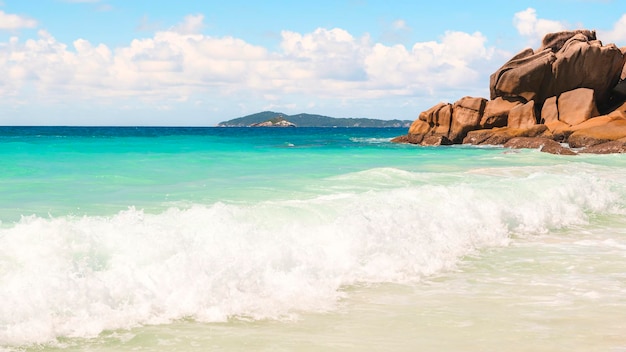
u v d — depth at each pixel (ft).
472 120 142.51
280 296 20.17
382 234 27.02
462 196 36.47
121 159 71.51
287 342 16.11
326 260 23.85
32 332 15.87
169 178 51.19
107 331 16.57
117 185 45.24
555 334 16.89
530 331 17.16
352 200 32.83
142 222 24.56
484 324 17.83
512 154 97.71
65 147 90.48
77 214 31.37
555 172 60.39
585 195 42.34
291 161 76.89
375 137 227.20
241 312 18.62
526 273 24.68
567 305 19.93
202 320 17.88
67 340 15.85
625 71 154.20
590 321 18.15
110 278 18.97
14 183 45.21
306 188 42.78
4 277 17.95
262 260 22.18
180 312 18.24
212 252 21.97
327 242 25.38
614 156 96.94
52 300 17.22
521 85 140.46
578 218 37.96
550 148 104.42
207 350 15.39
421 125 150.71
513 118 138.51
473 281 23.32
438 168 67.67
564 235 33.45
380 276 23.52
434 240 28.71
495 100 144.87
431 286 22.50
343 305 19.80
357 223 27.14
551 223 35.88
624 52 150.41
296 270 22.35
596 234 33.88
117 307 17.98
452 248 28.35
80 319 16.88
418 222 30.01
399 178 48.98
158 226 23.90
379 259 24.99
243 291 20.08
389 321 18.12
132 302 18.31
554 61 140.26
